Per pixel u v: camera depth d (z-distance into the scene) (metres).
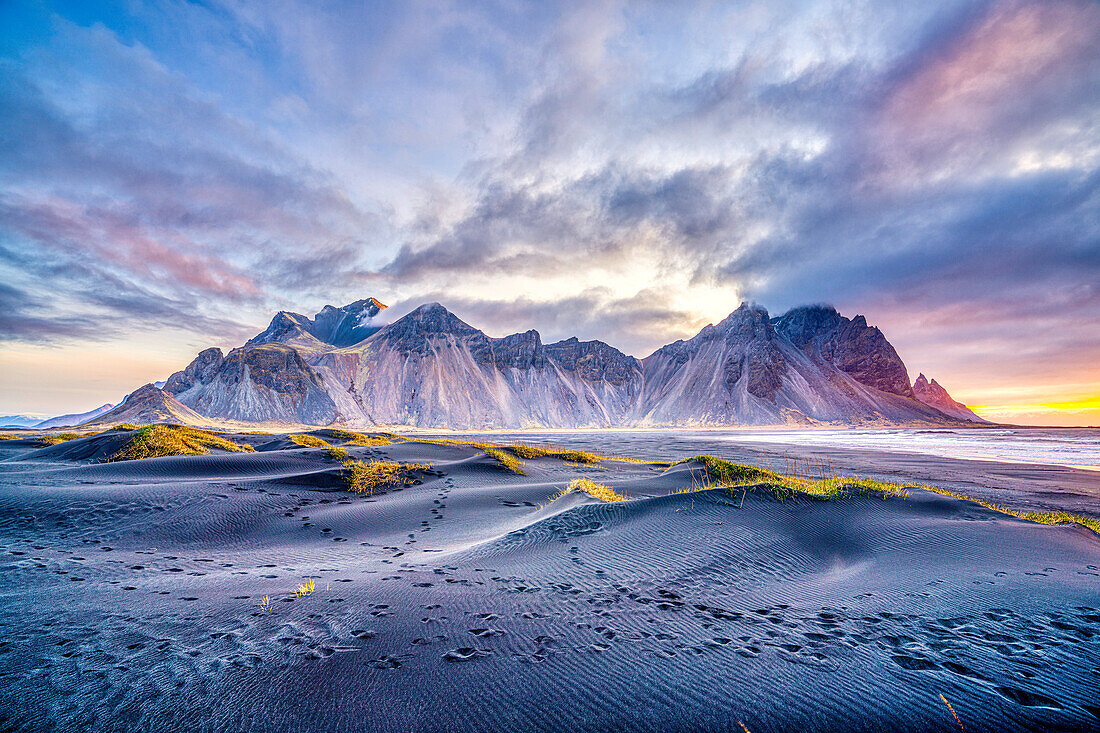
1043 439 85.75
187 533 11.03
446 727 3.43
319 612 5.67
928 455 48.78
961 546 8.65
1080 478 28.86
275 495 14.80
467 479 20.30
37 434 40.69
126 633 4.98
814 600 6.19
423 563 8.29
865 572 7.46
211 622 5.33
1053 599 6.00
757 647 4.70
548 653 4.58
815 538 9.23
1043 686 3.88
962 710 3.56
